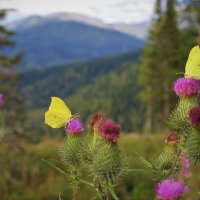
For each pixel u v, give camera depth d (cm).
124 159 344
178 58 4744
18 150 2644
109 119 355
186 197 1070
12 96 2827
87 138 361
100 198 301
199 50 332
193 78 340
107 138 339
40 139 2958
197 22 4497
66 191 2080
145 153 2522
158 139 2805
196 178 1170
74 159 341
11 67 2850
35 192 2245
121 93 15575
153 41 5262
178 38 4838
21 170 2570
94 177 329
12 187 2334
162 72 5069
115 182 331
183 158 325
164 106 5275
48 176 2478
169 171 310
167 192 265
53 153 2802
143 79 5709
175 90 350
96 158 333
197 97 341
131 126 13625
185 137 328
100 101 15650
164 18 4928
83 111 15450
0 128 461
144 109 13225
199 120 312
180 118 331
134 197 1798
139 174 1848
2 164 2461
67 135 368
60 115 356
